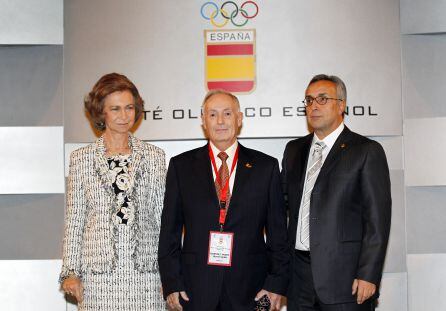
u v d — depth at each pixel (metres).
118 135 2.89
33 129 3.98
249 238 2.81
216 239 2.80
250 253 2.81
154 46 3.91
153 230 2.92
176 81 3.91
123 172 2.83
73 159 2.88
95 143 2.90
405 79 3.97
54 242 3.96
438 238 3.99
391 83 3.95
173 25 3.92
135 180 2.82
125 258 2.77
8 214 4.01
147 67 3.91
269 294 2.86
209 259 2.79
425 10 3.97
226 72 3.91
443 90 4.01
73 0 3.94
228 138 2.87
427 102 3.98
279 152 4.04
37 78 4.03
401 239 3.96
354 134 3.02
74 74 3.94
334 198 2.88
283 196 2.96
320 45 3.93
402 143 3.96
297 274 3.00
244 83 3.91
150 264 2.85
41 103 4.01
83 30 3.93
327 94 2.98
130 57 3.91
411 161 3.97
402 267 3.96
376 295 2.91
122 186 2.81
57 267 3.95
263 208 2.86
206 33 3.91
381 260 2.79
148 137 3.91
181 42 3.91
